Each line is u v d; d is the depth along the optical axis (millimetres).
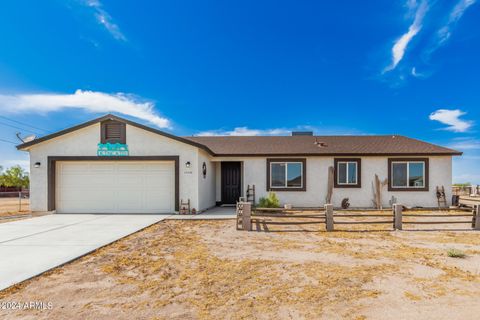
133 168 12336
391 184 14164
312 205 14336
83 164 12367
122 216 11352
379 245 6828
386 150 14406
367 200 14203
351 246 6719
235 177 15625
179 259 5605
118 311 3412
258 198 14430
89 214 11961
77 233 7992
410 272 4852
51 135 12047
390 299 3768
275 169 14539
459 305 3594
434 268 5070
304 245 6797
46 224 9516
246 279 4512
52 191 12109
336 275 4695
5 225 9375
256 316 3297
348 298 3797
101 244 6645
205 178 13438
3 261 5281
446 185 14031
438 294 3934
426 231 8609
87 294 3920
